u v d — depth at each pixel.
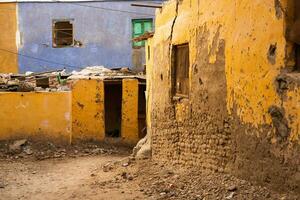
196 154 8.42
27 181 9.95
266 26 6.20
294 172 5.76
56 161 12.82
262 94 6.33
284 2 5.81
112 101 16.81
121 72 17.83
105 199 7.68
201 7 8.13
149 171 9.38
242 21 6.78
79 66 20.56
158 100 10.30
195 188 7.49
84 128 15.19
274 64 6.06
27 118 14.74
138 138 15.52
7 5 20.41
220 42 7.48
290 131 5.80
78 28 20.41
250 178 6.73
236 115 7.05
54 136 14.87
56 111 14.89
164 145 9.87
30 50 20.56
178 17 9.27
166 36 9.85
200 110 8.22
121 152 14.52
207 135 8.01
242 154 6.93
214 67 7.70
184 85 9.16
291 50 5.85
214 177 7.62
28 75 17.80
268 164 6.29
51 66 20.58
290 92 5.77
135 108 15.48
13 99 14.66
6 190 9.05
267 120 6.26
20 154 13.68
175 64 9.55
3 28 20.42
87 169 11.30
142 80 15.69
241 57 6.82
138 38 12.55
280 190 6.05
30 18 20.45
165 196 7.37
